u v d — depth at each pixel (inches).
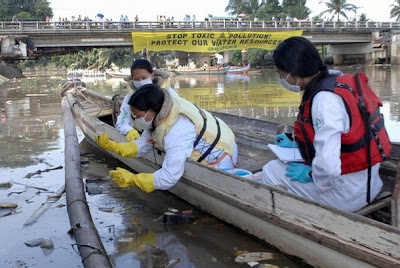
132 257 145.6
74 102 392.5
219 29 1307.8
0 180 235.0
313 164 118.2
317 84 117.9
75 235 158.6
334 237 118.3
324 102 113.3
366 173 123.2
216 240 154.9
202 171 166.9
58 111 517.7
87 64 3075.8
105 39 1267.2
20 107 575.2
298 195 128.5
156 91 157.4
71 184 199.3
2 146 320.5
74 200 182.2
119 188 217.5
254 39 932.6
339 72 125.5
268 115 460.4
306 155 132.4
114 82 1300.4
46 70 2878.9
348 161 120.3
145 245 153.4
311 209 123.7
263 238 147.9
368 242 109.8
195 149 173.2
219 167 179.0
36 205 197.0
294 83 122.0
